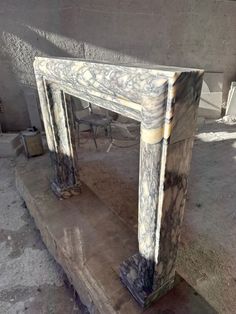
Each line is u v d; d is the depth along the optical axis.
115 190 3.10
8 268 2.26
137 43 4.71
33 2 3.88
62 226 2.27
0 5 3.80
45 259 2.35
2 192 3.26
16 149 4.03
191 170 3.57
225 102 5.89
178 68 1.15
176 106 1.06
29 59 4.24
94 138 4.17
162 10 4.56
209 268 2.05
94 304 1.74
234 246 2.28
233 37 5.25
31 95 4.40
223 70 5.52
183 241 2.32
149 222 1.36
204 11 4.80
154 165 1.20
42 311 1.92
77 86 1.67
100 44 4.50
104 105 1.58
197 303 1.61
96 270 1.85
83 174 3.45
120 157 3.94
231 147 4.25
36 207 2.50
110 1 4.23
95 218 2.36
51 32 4.15
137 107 1.25
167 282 1.62
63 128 2.31
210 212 2.73
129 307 1.59
